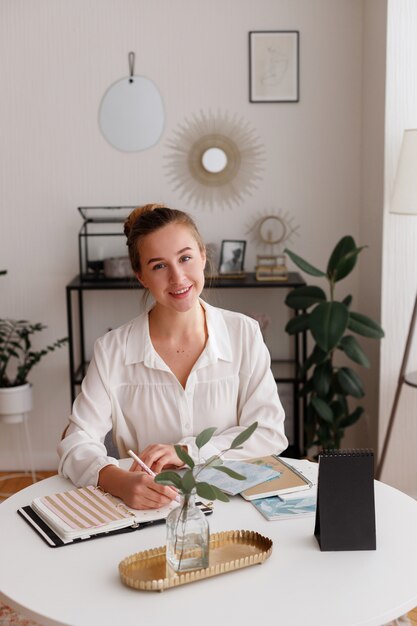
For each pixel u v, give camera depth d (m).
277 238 3.91
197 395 2.16
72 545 1.66
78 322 4.00
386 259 3.42
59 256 3.93
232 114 3.85
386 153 3.36
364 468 1.63
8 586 1.50
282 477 1.96
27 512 1.81
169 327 2.12
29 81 3.81
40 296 3.96
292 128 3.86
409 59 3.30
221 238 3.93
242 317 2.22
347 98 3.84
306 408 3.72
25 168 3.87
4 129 3.85
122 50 3.80
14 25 3.78
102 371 2.14
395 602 1.44
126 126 3.84
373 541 1.63
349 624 1.37
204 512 1.80
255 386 2.21
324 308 3.34
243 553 1.61
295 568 1.56
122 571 1.51
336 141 3.87
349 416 3.63
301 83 3.84
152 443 2.18
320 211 3.92
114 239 3.85
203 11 3.78
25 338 3.79
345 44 3.80
